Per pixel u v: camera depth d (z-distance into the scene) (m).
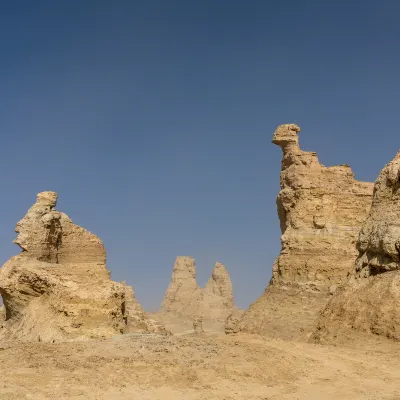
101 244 51.59
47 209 48.50
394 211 39.97
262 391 25.86
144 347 30.02
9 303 45.41
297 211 65.19
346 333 37.06
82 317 38.03
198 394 24.73
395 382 28.17
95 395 23.64
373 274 40.09
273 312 62.03
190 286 157.50
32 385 24.11
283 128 68.00
